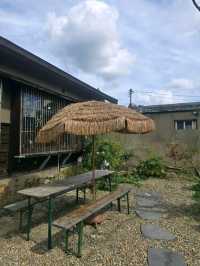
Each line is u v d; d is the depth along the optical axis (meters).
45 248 3.64
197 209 5.64
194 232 4.32
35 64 5.90
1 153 5.66
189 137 11.20
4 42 4.70
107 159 8.76
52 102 7.10
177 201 6.34
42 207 5.58
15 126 5.68
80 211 3.87
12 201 5.77
